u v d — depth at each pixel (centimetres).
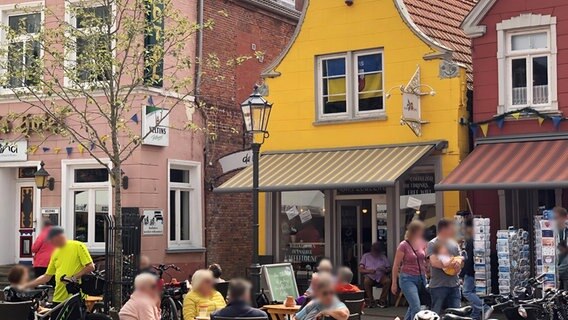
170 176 2092
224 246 2217
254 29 2378
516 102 1762
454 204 1775
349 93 1928
